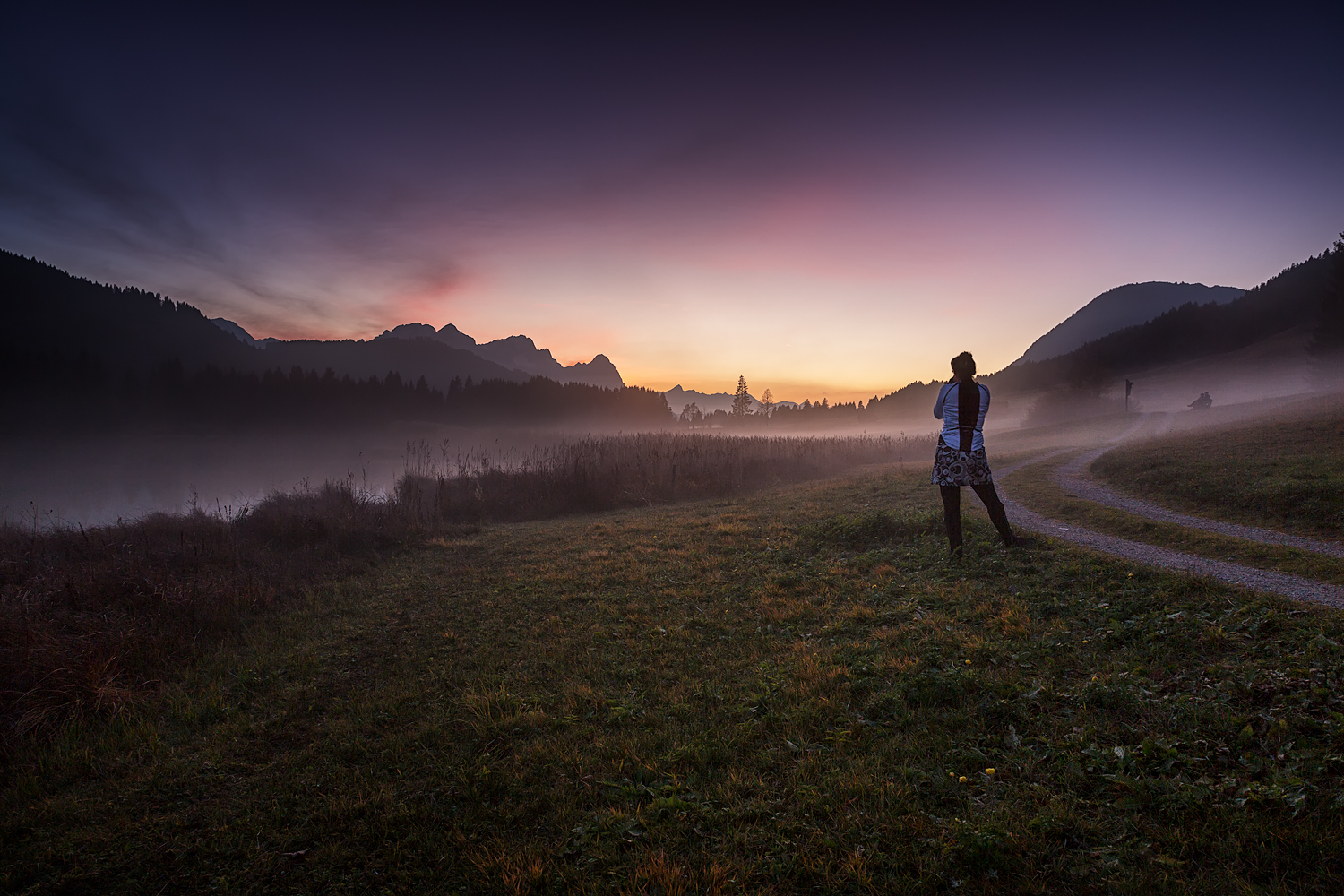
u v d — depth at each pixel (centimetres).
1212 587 592
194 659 698
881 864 292
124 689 594
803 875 292
